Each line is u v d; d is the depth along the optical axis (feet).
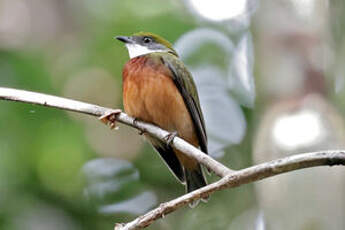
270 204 30.35
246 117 47.26
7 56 44.86
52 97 26.94
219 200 46.29
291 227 29.48
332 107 33.76
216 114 47.83
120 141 45.83
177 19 47.85
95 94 46.68
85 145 43.09
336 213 29.07
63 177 42.06
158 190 45.32
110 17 48.32
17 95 26.68
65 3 54.54
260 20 37.47
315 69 35.14
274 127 33.14
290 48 35.94
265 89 35.37
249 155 46.32
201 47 48.42
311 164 19.30
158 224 45.80
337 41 39.09
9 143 40.93
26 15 52.16
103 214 43.60
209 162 22.63
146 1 48.19
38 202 40.93
